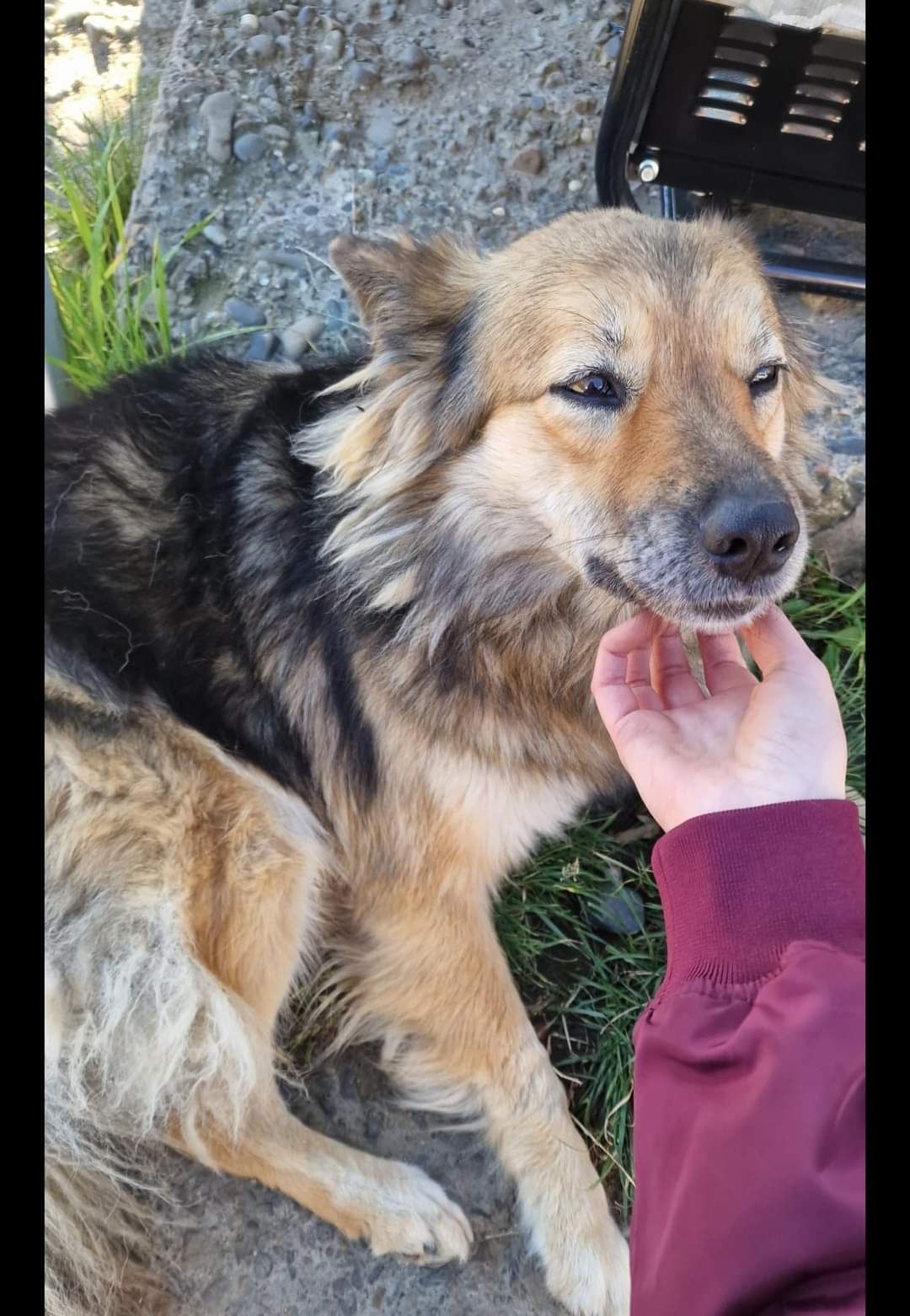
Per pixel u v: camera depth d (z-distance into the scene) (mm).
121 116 899
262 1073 566
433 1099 592
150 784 540
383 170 843
